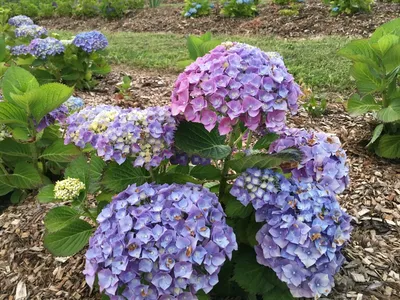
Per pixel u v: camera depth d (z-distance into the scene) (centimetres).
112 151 45
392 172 81
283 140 50
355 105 88
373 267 59
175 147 49
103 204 53
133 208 45
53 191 53
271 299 49
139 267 43
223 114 44
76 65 124
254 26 201
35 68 128
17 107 69
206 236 43
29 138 72
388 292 55
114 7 254
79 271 60
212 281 44
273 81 43
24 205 74
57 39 128
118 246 43
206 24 217
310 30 187
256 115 43
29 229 68
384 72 83
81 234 52
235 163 48
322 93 119
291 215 46
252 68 44
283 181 47
